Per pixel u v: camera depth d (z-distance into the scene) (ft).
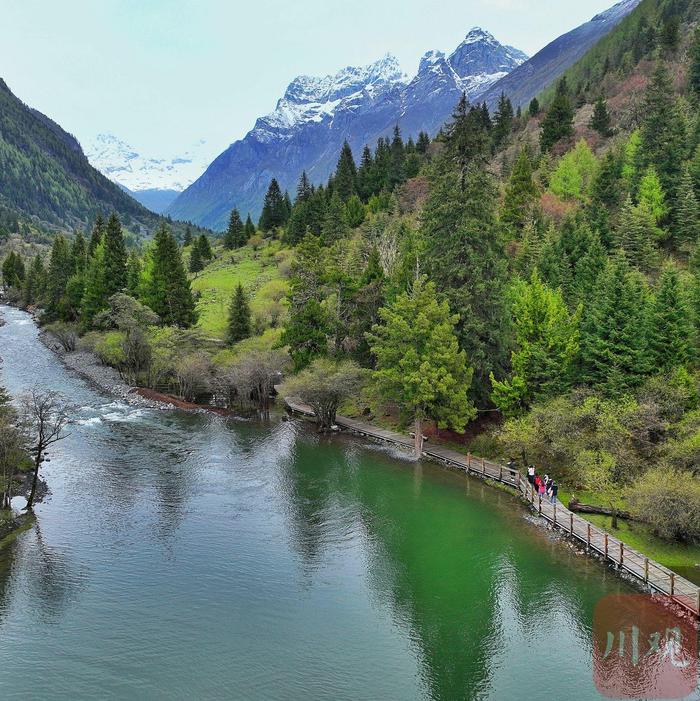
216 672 73.97
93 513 117.29
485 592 93.61
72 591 90.48
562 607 89.20
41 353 283.38
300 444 165.37
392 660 77.71
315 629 83.51
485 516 120.57
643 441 117.29
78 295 320.29
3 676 72.13
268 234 448.24
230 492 130.11
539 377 147.95
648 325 141.69
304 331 193.88
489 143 404.98
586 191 267.59
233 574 96.89
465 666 77.00
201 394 220.64
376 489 134.10
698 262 181.68
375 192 412.36
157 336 224.33
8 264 506.07
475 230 153.58
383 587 94.79
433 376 145.59
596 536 107.14
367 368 185.98
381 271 208.95
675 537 104.99
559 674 75.41
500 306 157.17
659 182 233.55
